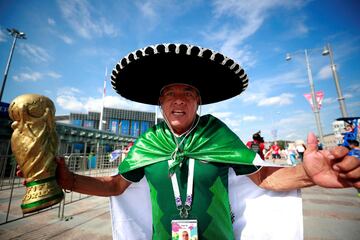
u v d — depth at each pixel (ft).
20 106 3.16
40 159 3.19
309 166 3.25
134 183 5.81
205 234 4.13
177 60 4.55
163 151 4.69
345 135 20.72
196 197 4.25
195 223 4.11
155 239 4.56
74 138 48.44
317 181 3.21
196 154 4.47
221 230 4.29
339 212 14.29
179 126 4.71
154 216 4.57
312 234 10.75
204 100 6.23
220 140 4.74
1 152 21.62
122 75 5.07
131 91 5.85
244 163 4.51
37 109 3.26
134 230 5.63
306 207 15.65
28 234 11.14
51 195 3.21
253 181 4.99
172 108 4.75
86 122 186.09
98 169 26.99
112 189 5.10
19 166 3.24
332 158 2.91
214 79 5.24
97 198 19.49
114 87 5.37
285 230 4.92
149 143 5.03
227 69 4.76
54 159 3.41
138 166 4.78
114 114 189.37
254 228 5.25
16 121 3.22
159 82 5.30
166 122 5.05
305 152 3.34
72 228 11.96
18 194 19.61
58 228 11.98
